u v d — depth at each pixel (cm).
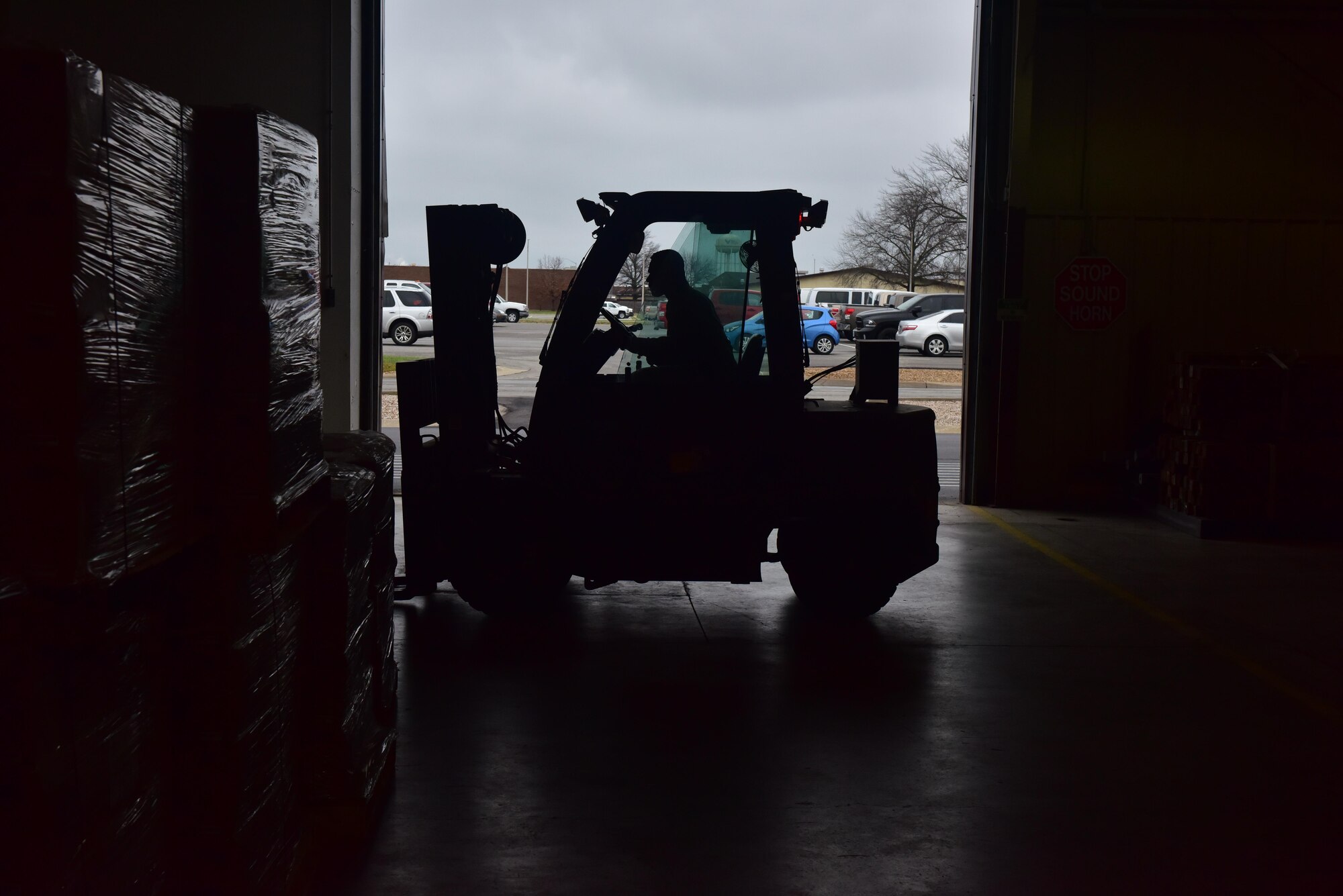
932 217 4750
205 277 229
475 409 601
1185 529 947
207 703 243
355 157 912
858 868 339
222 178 229
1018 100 999
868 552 611
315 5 865
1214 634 624
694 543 582
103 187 183
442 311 594
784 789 401
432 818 370
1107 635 620
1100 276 1055
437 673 537
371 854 342
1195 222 1055
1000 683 532
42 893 179
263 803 264
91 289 179
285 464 249
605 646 587
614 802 386
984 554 849
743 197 555
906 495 593
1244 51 1045
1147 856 351
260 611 262
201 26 822
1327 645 602
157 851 231
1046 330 1065
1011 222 1027
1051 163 1053
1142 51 1045
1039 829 370
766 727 466
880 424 590
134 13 796
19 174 172
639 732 459
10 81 171
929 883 330
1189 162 1055
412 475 629
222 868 246
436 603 678
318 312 297
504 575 605
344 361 910
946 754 438
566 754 432
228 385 231
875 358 657
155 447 207
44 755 179
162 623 236
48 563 175
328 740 336
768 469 578
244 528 233
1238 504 919
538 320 4772
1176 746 450
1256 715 490
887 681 533
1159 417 1054
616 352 579
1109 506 1074
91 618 185
